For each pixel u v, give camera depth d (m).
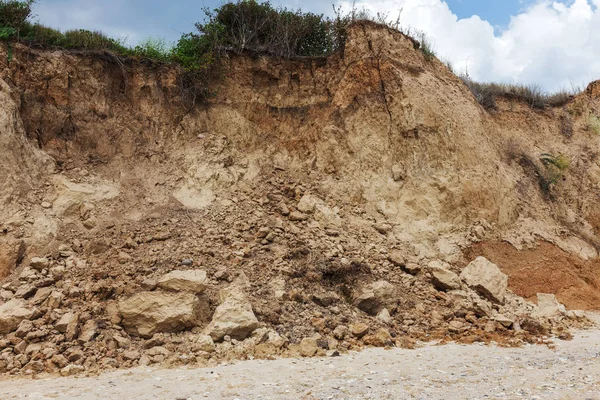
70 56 11.71
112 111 12.03
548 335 9.08
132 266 8.64
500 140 16.08
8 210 9.48
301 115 13.86
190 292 7.62
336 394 5.32
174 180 11.61
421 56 14.91
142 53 12.77
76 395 5.22
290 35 14.35
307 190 12.44
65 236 9.59
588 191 16.59
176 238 9.74
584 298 12.01
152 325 7.32
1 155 9.85
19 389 5.50
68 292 7.90
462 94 15.37
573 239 14.09
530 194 15.03
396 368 6.46
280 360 6.85
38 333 6.86
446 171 13.02
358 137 13.32
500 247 12.51
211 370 6.30
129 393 5.30
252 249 9.77
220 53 13.45
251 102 13.60
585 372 6.42
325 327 8.10
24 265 8.73
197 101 13.07
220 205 11.35
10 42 11.12
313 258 9.62
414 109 13.30
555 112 18.50
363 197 12.60
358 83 13.74
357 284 9.48
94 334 7.10
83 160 11.24
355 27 14.16
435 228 12.33
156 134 12.25
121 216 10.42
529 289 11.77
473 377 6.11
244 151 13.09
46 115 11.22
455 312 9.59
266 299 8.35
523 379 6.04
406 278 10.34
